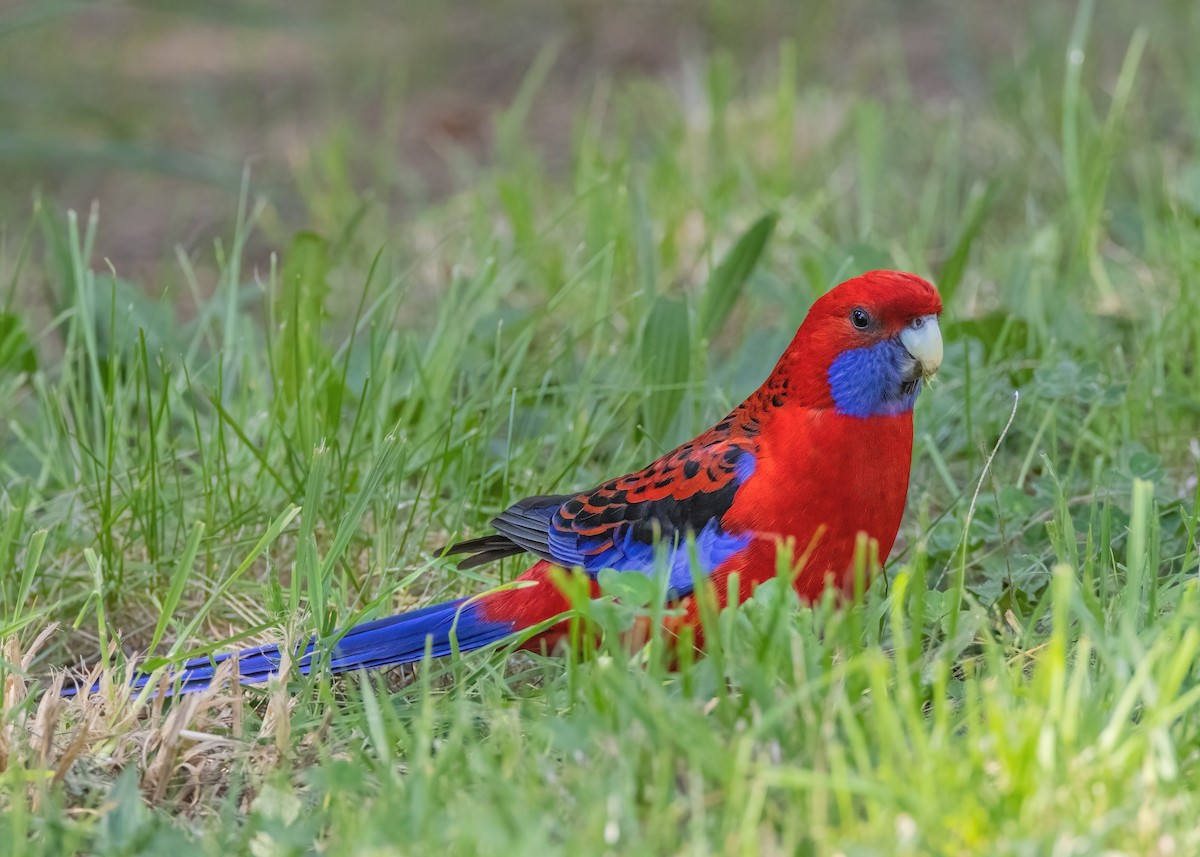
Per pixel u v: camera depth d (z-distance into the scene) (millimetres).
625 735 5527
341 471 8359
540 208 14297
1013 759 5059
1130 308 11242
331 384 9523
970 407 9383
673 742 5457
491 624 7348
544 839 5062
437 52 20031
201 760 6414
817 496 6980
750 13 19406
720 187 13312
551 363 10250
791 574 6438
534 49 19781
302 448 9148
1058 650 5238
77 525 8930
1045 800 4941
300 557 7254
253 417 9898
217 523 8750
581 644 7262
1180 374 9875
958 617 6711
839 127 15055
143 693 6707
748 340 10594
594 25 20125
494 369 9484
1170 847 4891
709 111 15719
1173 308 10477
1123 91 12477
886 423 7023
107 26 22250
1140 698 5777
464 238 13641
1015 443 9711
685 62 17250
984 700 5816
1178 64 15859
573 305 11828
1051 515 8281
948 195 13648
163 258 14992
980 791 5098
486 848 4965
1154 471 8102
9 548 8188
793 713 5629
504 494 8852
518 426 9891
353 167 16750
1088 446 9430
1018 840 4828
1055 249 11914
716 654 5848
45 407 9898
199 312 11898
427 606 7422
